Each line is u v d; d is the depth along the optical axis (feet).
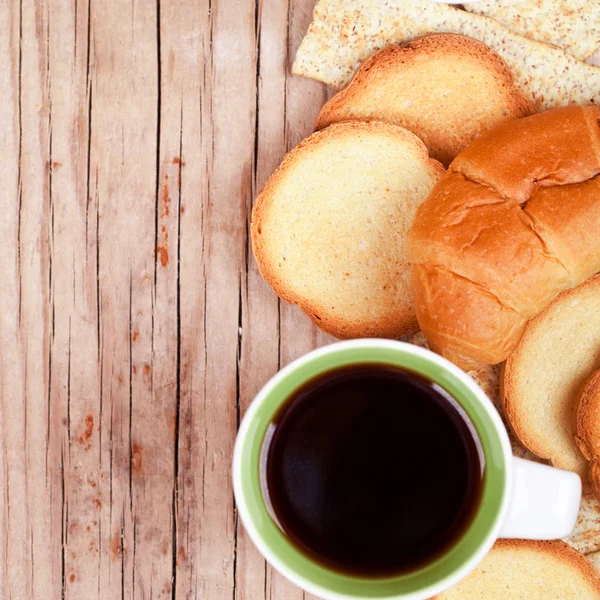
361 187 2.65
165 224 2.71
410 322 2.67
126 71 2.71
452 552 2.51
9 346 2.73
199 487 2.72
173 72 2.70
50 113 2.72
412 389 2.53
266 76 2.70
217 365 2.71
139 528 2.72
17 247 2.73
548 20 2.66
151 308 2.71
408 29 2.65
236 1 2.70
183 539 2.72
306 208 2.65
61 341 2.72
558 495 2.52
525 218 2.51
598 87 2.64
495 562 2.67
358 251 2.66
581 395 2.59
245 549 2.72
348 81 2.67
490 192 2.52
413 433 2.54
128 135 2.71
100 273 2.72
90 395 2.72
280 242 2.66
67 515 2.73
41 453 2.73
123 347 2.72
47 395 2.73
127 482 2.72
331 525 2.55
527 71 2.65
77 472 2.73
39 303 2.73
